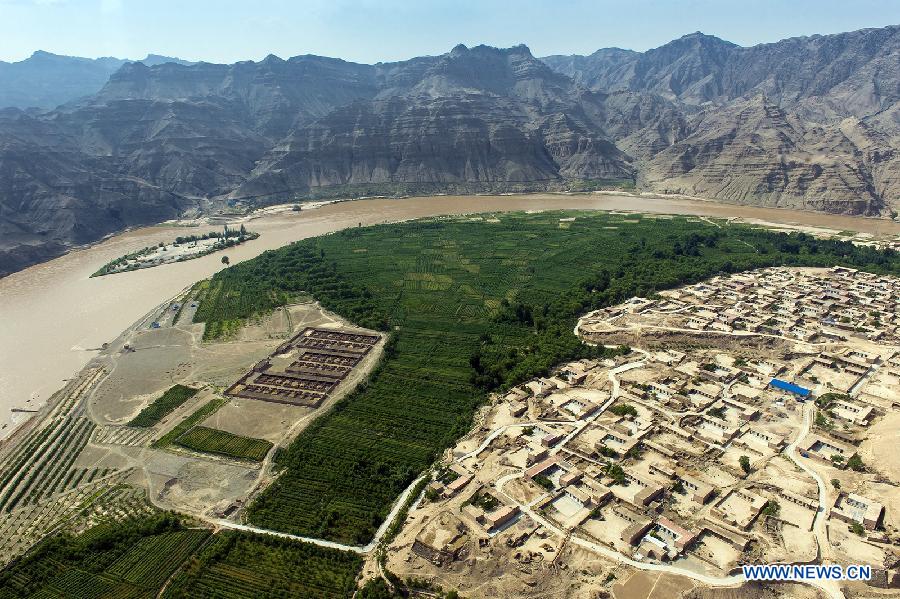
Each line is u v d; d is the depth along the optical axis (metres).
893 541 133.12
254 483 162.62
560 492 150.50
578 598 119.62
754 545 133.50
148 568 134.75
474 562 128.25
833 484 152.62
